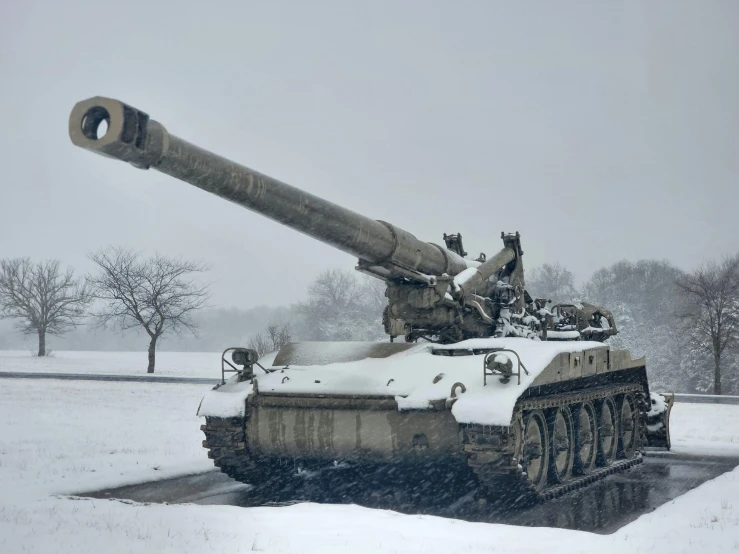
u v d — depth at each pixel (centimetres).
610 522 1099
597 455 1498
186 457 1633
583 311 1672
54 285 6100
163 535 911
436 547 878
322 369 1297
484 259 1549
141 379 3775
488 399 1117
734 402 3130
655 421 1783
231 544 872
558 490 1275
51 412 2431
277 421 1277
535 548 884
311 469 1476
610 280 6506
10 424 2142
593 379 1482
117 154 832
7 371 4541
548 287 6669
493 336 1447
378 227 1214
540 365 1184
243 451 1304
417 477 1393
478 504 1241
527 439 1220
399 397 1179
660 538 929
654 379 5197
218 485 1395
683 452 1812
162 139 866
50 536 902
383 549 864
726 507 1104
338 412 1234
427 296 1307
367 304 6159
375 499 1292
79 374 4075
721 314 4169
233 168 974
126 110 811
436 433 1186
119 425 2152
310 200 1087
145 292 4494
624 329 5469
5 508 1089
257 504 1233
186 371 4753
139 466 1508
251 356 1329
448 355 1320
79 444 1791
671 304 6091
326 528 959
